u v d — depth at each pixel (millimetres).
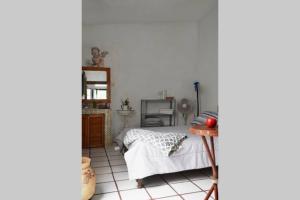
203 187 2992
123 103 5605
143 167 2920
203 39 5617
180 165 3100
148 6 4641
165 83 5867
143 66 5734
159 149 3043
